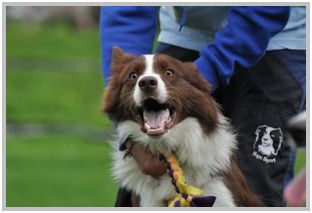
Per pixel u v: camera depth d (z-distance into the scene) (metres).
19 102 32.19
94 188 16.88
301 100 8.84
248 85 8.88
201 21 9.00
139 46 8.91
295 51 8.88
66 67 39.59
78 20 49.25
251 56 8.17
